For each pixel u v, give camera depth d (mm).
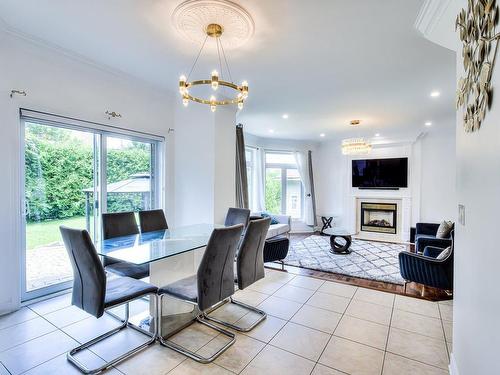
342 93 3914
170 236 3002
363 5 2031
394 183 6566
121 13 2215
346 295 3188
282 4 2020
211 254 2025
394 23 2250
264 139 7293
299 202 7809
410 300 3053
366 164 6945
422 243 4562
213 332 2391
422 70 3139
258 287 3420
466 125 1495
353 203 7188
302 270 4160
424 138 6355
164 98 4328
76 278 2012
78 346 2143
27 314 2648
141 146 4152
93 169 3516
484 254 1183
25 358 2016
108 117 3521
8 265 2643
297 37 2477
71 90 3129
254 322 2547
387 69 3127
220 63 3057
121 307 2842
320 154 7844
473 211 1360
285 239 4082
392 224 6777
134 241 2760
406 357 2053
